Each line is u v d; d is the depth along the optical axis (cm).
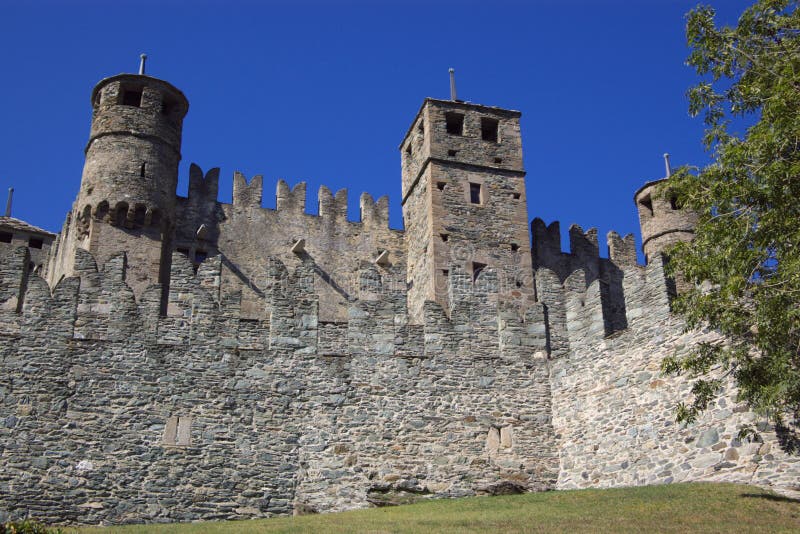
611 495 2647
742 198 2328
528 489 3158
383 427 3158
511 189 5028
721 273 2359
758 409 2266
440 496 3092
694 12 2562
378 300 3356
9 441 2880
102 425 2964
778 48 2477
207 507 2930
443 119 5078
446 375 3284
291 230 4928
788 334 2309
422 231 4928
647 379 2936
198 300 3219
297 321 3262
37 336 3039
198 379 3102
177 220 4709
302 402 3144
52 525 2798
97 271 3228
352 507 3017
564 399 3259
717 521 2220
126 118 4475
